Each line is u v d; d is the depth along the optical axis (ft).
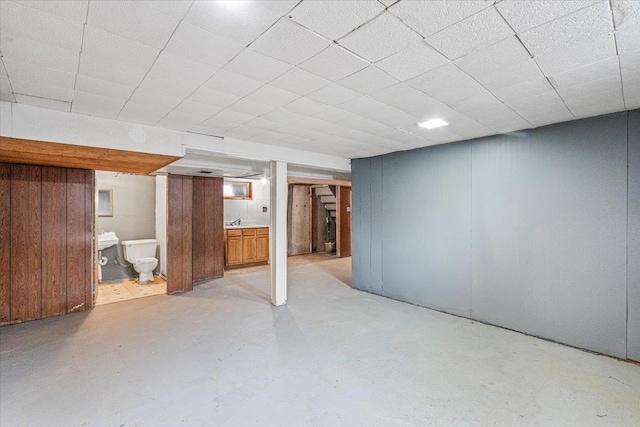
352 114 8.88
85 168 13.00
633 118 8.52
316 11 4.29
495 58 5.67
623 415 6.43
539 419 6.31
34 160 10.98
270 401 6.91
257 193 26.37
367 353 9.20
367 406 6.73
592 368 8.32
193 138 10.84
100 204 18.69
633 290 8.60
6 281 11.65
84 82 6.58
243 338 10.30
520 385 7.52
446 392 7.23
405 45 5.22
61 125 8.31
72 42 5.05
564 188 9.78
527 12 4.33
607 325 9.03
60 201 12.76
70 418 6.35
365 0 4.06
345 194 28.55
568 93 7.37
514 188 10.89
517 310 10.88
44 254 12.39
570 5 4.17
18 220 11.93
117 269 19.01
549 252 10.12
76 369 8.29
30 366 8.46
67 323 11.71
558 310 9.96
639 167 8.45
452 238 12.66
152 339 10.23
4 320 11.57
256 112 8.65
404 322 11.76
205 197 19.21
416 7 4.21
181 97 7.50
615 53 5.48
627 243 8.68
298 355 9.09
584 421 6.26
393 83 6.77
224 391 7.29
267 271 21.77
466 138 11.92
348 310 13.20
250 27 4.68
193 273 18.67
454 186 12.57
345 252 28.43
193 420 6.30
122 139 9.32
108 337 10.39
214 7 4.19
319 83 6.77
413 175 13.99
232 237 22.77
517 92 7.29
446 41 5.10
